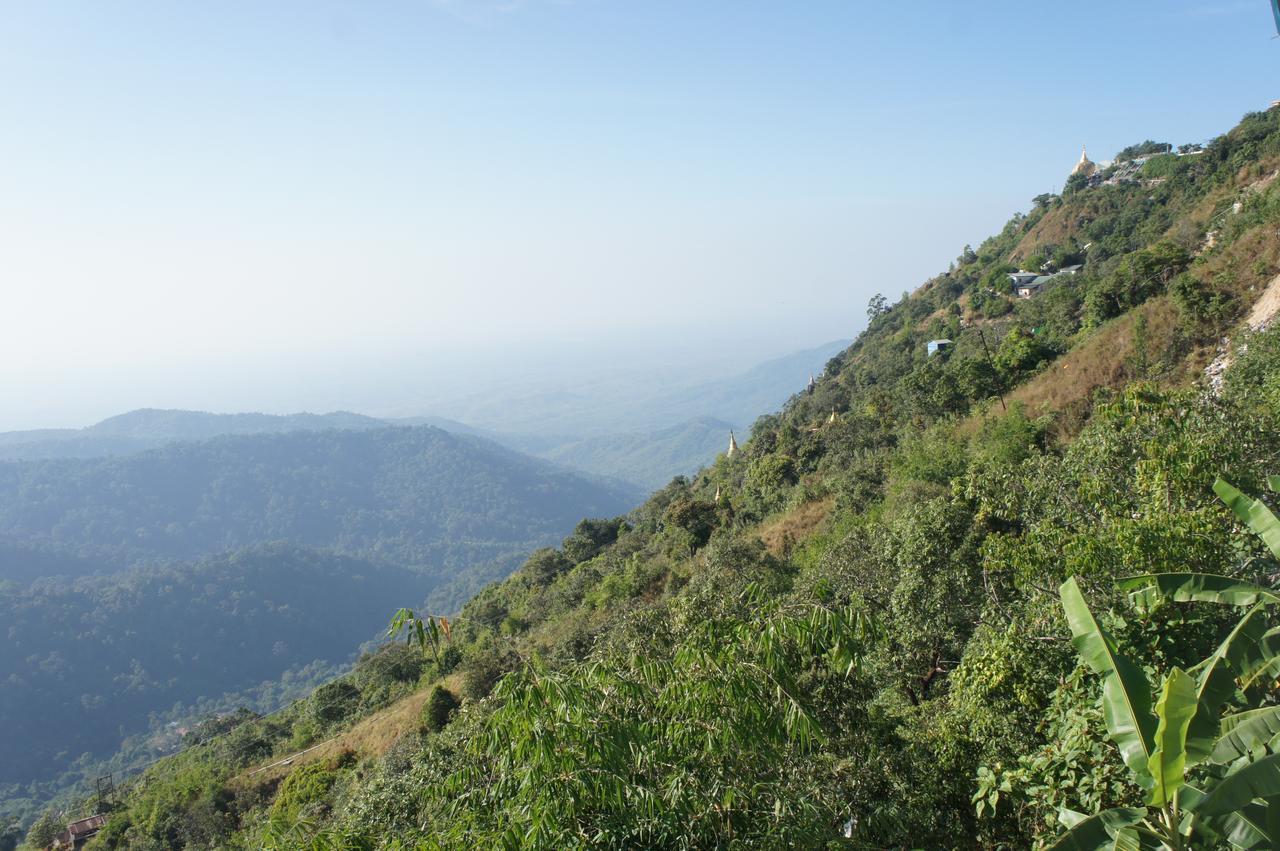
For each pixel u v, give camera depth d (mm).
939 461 27906
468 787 6527
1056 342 44125
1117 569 8445
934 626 13953
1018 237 97500
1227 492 6336
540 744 5445
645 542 55719
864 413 49938
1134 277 40250
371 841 7027
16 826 65250
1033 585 9797
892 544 15539
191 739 58344
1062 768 6285
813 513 35625
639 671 6750
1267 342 18531
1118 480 12500
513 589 68375
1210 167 72750
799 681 8797
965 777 8398
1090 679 6820
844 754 8148
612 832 5312
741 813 5777
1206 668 4738
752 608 7719
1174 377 26750
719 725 5965
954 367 40969
